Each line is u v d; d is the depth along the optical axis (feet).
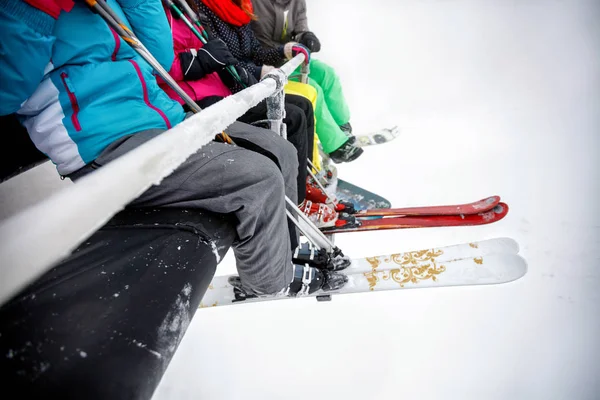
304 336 6.04
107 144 2.75
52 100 2.53
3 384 1.08
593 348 5.42
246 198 2.71
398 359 5.70
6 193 3.05
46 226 0.79
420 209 6.77
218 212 2.77
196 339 6.13
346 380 5.61
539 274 6.21
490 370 5.46
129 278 1.76
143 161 1.13
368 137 9.24
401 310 6.17
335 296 6.44
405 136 9.56
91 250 2.00
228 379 5.74
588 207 7.04
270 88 3.14
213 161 2.76
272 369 5.77
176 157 1.33
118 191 0.98
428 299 6.23
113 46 2.86
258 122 4.51
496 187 7.82
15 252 0.74
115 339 1.36
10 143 3.01
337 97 7.82
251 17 6.26
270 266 3.28
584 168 7.89
